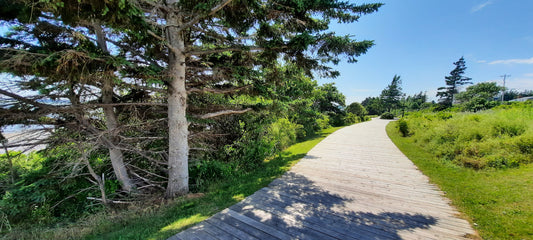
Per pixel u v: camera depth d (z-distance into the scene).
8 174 5.48
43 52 2.77
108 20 2.61
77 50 2.81
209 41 5.50
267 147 7.65
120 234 3.01
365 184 4.65
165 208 3.87
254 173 6.06
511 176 4.14
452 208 3.33
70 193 5.02
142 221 3.42
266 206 3.64
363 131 16.12
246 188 4.66
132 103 4.44
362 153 7.96
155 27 4.34
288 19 4.15
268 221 3.10
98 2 2.25
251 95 6.11
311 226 2.93
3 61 2.47
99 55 2.95
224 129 7.66
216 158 7.41
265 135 8.71
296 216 3.24
